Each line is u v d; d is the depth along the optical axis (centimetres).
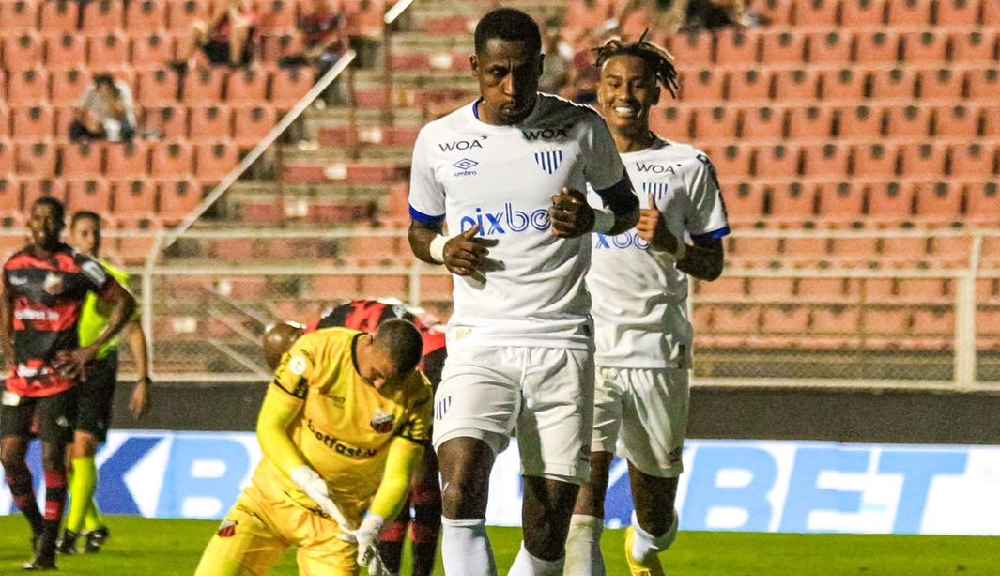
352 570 1977
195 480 4088
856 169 5994
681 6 6712
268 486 2006
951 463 3841
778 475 3897
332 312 2403
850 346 4653
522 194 1822
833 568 3275
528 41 1775
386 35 6706
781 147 6041
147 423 4519
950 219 5741
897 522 3838
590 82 6122
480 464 1811
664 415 2272
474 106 1873
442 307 4869
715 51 6600
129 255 5806
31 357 3133
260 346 4700
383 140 6594
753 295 4816
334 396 1950
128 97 6644
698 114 6269
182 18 7319
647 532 2395
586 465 1872
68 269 3139
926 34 6506
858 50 6531
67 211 6350
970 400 4212
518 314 1842
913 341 4666
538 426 1850
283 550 2042
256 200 6259
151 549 3456
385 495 1923
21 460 3200
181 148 6519
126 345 4700
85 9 7381
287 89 6806
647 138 2303
